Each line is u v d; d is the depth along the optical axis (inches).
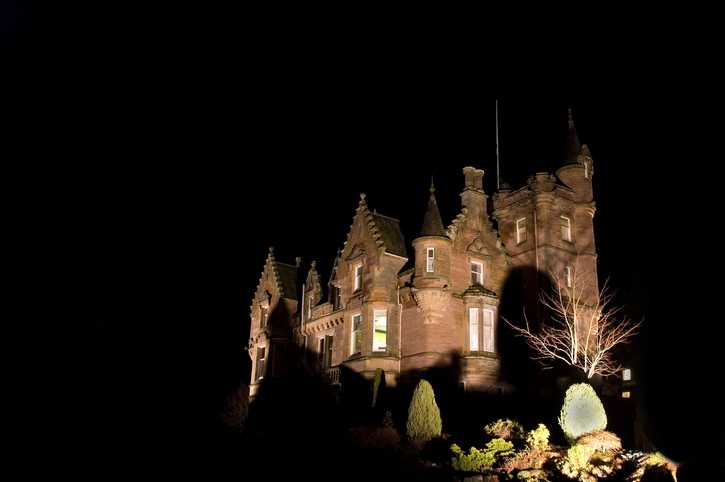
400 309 1611.7
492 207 1859.0
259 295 2150.6
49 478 163.9
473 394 1481.3
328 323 1811.0
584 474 913.5
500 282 1670.8
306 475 387.5
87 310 175.5
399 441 1179.9
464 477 1043.3
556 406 1481.3
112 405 177.9
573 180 1795.0
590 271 1705.2
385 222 1752.0
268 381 1907.0
